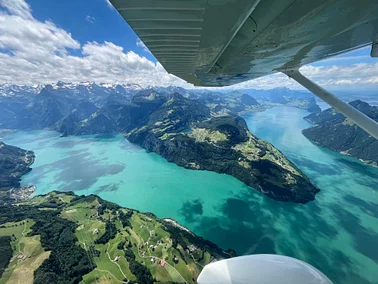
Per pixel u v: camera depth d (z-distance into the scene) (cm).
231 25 192
